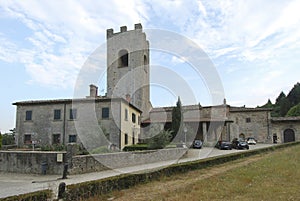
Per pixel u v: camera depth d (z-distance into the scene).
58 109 24.41
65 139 23.58
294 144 28.70
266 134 38.09
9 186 9.44
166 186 7.84
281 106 59.56
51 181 10.41
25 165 13.07
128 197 6.59
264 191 6.59
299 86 62.38
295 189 6.64
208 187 7.37
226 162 14.23
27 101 25.03
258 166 11.42
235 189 6.95
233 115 39.72
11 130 30.44
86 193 6.46
